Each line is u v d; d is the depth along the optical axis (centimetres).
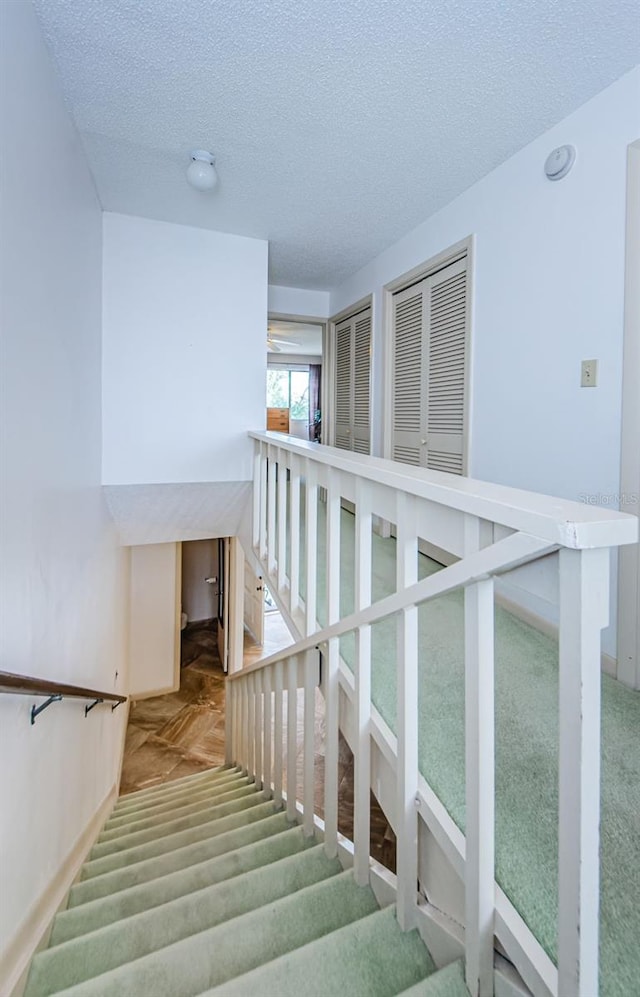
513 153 206
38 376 141
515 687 153
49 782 148
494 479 223
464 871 85
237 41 145
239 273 299
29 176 131
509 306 212
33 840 131
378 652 162
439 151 205
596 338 172
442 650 172
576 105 174
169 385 287
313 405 900
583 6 133
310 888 119
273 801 210
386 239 302
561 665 61
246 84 165
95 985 100
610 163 164
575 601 58
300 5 132
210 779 306
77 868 178
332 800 139
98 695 204
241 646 545
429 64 155
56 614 162
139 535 351
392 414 322
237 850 157
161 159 212
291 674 186
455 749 116
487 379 227
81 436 209
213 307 294
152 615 510
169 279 282
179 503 319
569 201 181
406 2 131
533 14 135
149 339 280
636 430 159
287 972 92
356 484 125
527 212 201
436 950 94
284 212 266
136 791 356
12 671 118
